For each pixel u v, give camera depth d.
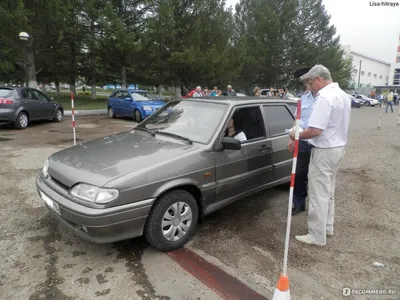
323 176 3.19
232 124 3.74
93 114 16.75
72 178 2.84
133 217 2.76
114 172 2.79
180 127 3.81
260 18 29.73
